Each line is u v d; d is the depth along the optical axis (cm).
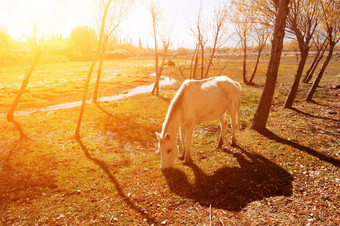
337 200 462
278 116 1113
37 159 728
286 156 684
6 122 1135
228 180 586
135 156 766
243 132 916
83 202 521
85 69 4478
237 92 750
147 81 2967
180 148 823
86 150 806
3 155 757
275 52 822
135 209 492
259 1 1074
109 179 620
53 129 1023
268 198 495
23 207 502
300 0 1105
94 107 1444
